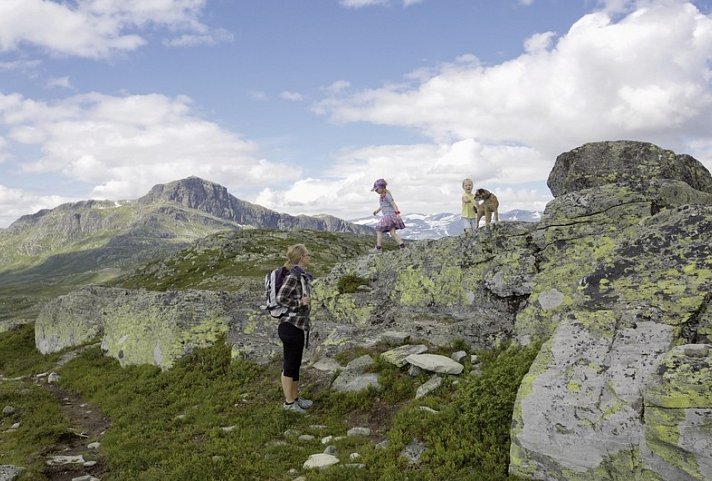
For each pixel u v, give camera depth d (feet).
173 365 59.62
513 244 49.39
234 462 32.22
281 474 30.32
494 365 35.22
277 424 38.11
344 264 65.92
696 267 28.17
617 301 28.53
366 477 27.50
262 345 56.49
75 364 79.00
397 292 56.18
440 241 57.72
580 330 27.81
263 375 50.52
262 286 123.34
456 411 31.60
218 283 229.25
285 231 427.74
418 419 32.24
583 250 43.19
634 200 44.01
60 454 39.91
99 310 104.68
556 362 26.99
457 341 44.70
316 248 340.80
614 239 41.45
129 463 35.27
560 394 25.57
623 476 22.71
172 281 280.72
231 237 362.12
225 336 60.64
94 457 38.55
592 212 45.16
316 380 45.70
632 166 59.11
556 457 24.56
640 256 30.81
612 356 25.64
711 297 26.43
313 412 40.27
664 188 44.73
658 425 21.85
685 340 25.18
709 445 20.48
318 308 61.67
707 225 30.42
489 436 28.30
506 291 46.24
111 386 61.93
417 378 39.86
